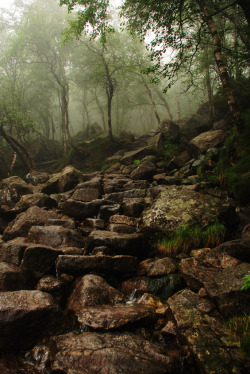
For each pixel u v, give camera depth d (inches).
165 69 413.1
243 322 127.1
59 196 508.4
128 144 849.5
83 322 140.3
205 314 138.9
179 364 117.3
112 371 106.0
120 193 418.0
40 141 1071.6
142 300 171.5
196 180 414.0
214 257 196.5
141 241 245.1
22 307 141.6
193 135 709.3
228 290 143.6
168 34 397.1
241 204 308.5
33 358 129.5
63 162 878.4
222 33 442.9
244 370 102.5
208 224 249.3
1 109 716.7
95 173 674.8
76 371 105.9
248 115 408.2
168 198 293.3
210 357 109.0
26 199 415.8
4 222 386.6
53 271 213.6
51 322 146.8
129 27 450.3
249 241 196.1
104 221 331.3
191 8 402.6
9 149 932.6
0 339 131.9
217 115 719.1
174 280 184.9
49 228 275.4
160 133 705.0
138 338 128.4
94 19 430.9
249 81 592.7
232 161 373.7
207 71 759.1
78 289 176.4
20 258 221.6
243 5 341.4
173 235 246.2
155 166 604.4
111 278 202.8
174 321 140.8
